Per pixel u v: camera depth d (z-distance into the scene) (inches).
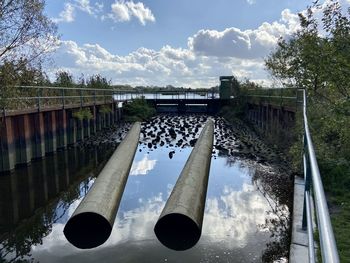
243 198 311.1
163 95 1459.2
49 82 634.2
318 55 271.4
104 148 609.9
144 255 201.9
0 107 395.2
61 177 411.2
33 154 495.2
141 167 444.8
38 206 307.9
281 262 191.3
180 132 781.9
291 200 301.1
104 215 228.1
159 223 232.7
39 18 533.3
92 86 946.7
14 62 418.3
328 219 52.7
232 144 609.3
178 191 256.4
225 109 1224.2
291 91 559.2
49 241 227.8
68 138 624.4
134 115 1082.7
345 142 266.1
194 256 200.5
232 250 207.8
